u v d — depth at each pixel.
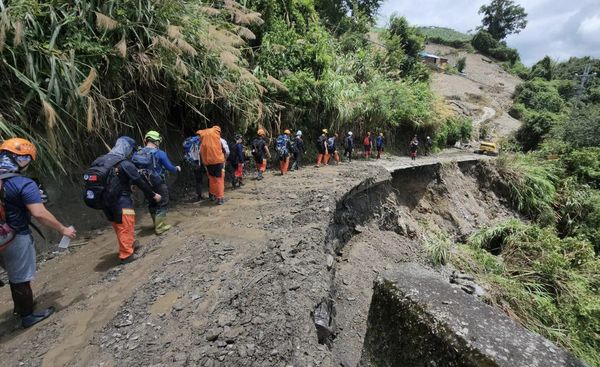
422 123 19.09
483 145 23.11
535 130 24.94
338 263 6.27
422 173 13.10
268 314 3.05
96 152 5.67
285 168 9.64
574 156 16.22
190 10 7.07
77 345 2.85
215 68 7.48
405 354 1.92
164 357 2.64
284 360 2.59
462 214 13.33
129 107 6.33
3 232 2.92
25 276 3.11
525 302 7.93
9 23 4.12
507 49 61.41
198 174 6.88
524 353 1.43
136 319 3.13
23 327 3.15
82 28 5.12
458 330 1.61
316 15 14.32
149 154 5.11
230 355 2.63
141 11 5.76
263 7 11.23
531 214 15.41
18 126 4.22
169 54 6.21
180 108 7.96
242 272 3.79
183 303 3.31
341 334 4.52
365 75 16.17
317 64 11.77
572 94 44.12
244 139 10.09
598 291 8.48
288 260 3.98
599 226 13.31
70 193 5.17
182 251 4.48
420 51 27.48
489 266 9.65
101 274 4.03
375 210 9.07
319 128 12.76
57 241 4.80
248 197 7.09
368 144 14.49
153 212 5.15
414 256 8.26
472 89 43.00
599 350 7.15
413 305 1.90
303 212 5.79
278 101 10.77
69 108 4.72
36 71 4.43
